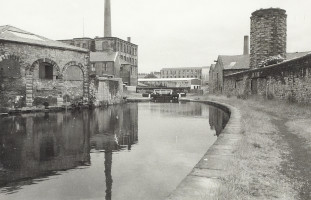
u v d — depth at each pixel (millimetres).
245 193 4637
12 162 9562
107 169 8656
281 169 6000
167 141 12867
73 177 8000
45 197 6652
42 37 30797
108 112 26734
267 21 31875
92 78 32281
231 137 9203
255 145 8047
